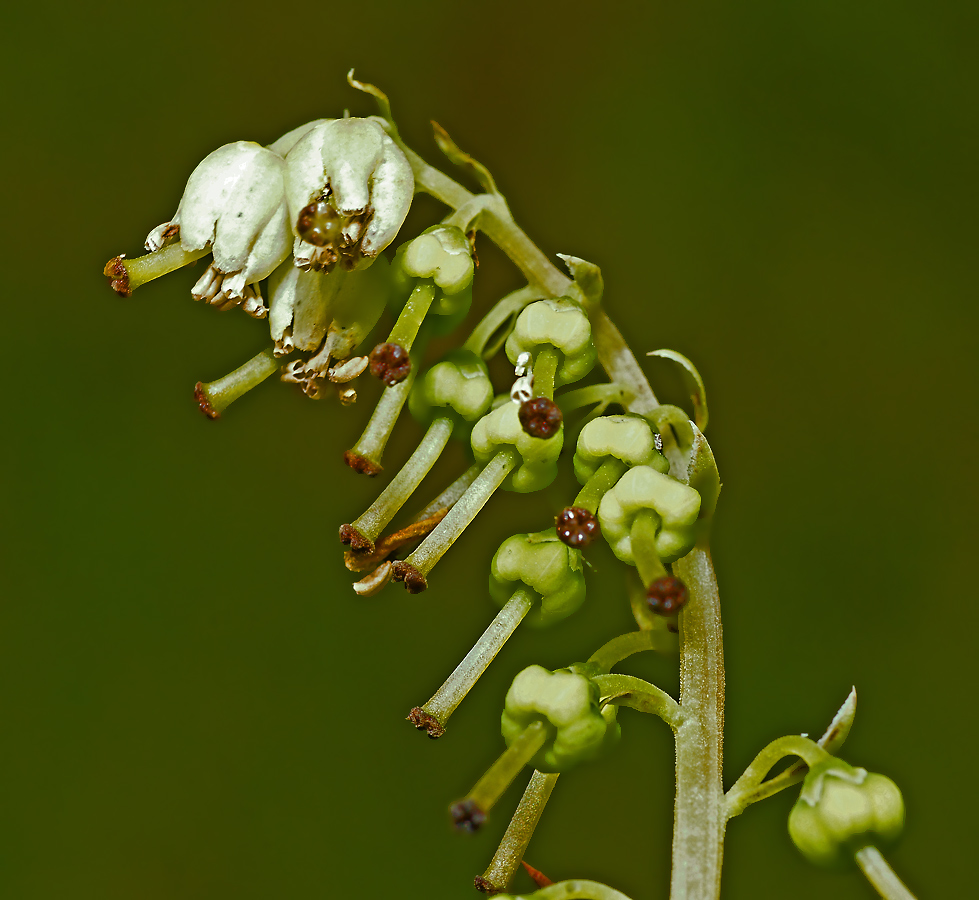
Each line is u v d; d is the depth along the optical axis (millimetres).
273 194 180
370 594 182
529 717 177
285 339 181
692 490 178
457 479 184
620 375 186
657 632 182
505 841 181
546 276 185
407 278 181
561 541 180
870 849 176
